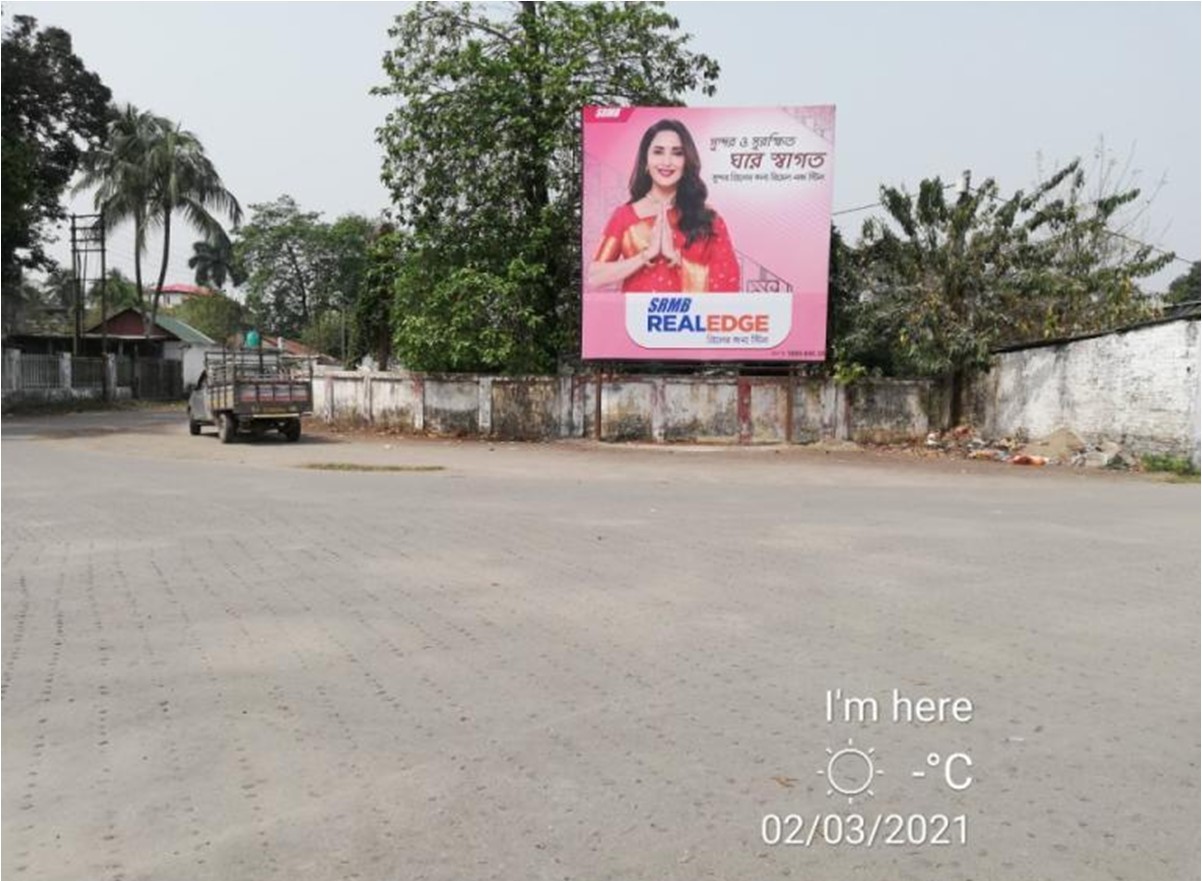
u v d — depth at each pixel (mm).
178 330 53438
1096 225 23391
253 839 3518
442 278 26000
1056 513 12305
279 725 4582
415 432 26250
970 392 24422
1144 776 4086
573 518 11164
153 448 21891
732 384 24422
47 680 5219
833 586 7574
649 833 3574
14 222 32406
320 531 10016
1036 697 5035
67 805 3789
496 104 25172
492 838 3527
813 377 24297
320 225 65812
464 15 26516
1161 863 3389
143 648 5785
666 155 23469
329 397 28219
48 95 35625
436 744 4363
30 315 61625
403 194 26406
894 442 24281
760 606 6879
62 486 14078
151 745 4352
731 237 23453
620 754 4270
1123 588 7605
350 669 5398
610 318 23781
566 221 25859
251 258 65688
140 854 3418
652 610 6738
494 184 25484
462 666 5457
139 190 41875
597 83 26125
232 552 8797
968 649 5867
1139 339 19641
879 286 23781
